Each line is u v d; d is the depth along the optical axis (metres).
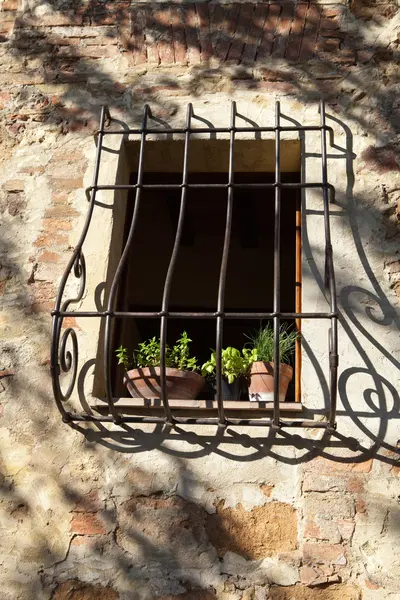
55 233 3.16
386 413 2.73
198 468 2.69
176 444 2.74
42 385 2.90
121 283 3.23
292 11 3.50
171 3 3.59
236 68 3.40
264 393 2.78
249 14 3.52
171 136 3.26
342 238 3.02
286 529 2.58
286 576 2.52
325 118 3.23
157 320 5.31
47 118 3.41
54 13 3.64
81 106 3.41
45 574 2.61
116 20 3.59
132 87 3.42
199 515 2.63
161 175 3.49
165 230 5.73
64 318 2.98
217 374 2.63
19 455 2.78
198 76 3.40
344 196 3.09
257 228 5.52
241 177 3.47
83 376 2.87
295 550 2.55
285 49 3.42
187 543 2.60
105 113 3.34
